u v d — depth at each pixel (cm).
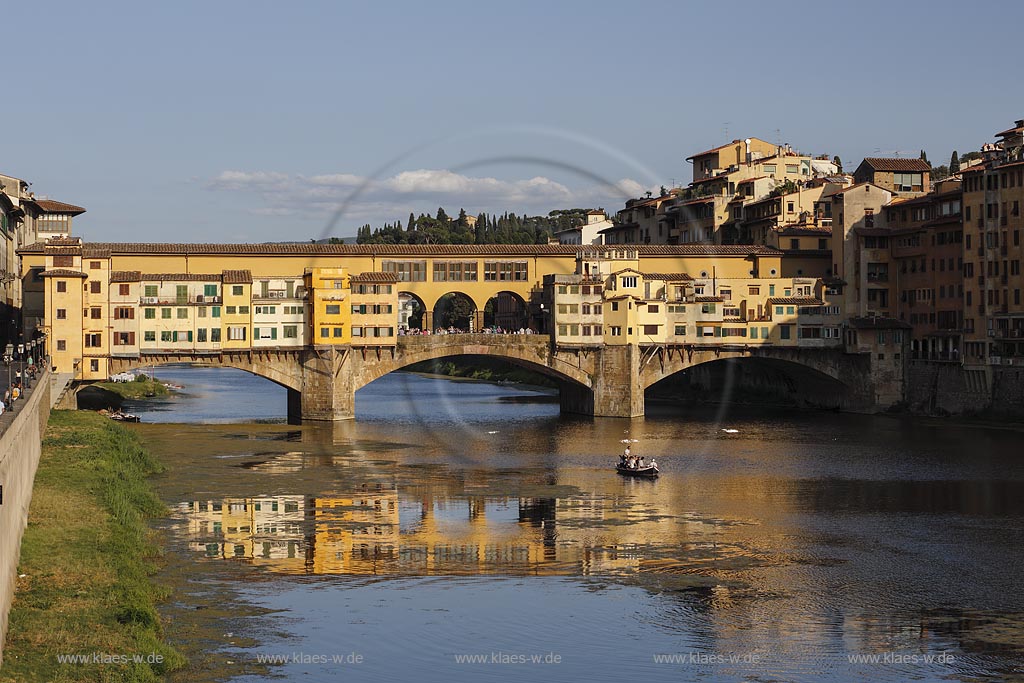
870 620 6456
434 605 6588
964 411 16188
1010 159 15200
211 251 16200
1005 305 15225
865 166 19438
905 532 8694
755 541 8356
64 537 6969
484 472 11400
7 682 4641
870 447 13362
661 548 8100
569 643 5981
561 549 8031
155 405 18512
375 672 5491
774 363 18162
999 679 5584
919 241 17088
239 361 15650
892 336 17388
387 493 10131
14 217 17475
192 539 8075
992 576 7400
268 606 6481
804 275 18512
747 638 6109
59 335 14900
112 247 15925
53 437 10506
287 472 11200
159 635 5794
